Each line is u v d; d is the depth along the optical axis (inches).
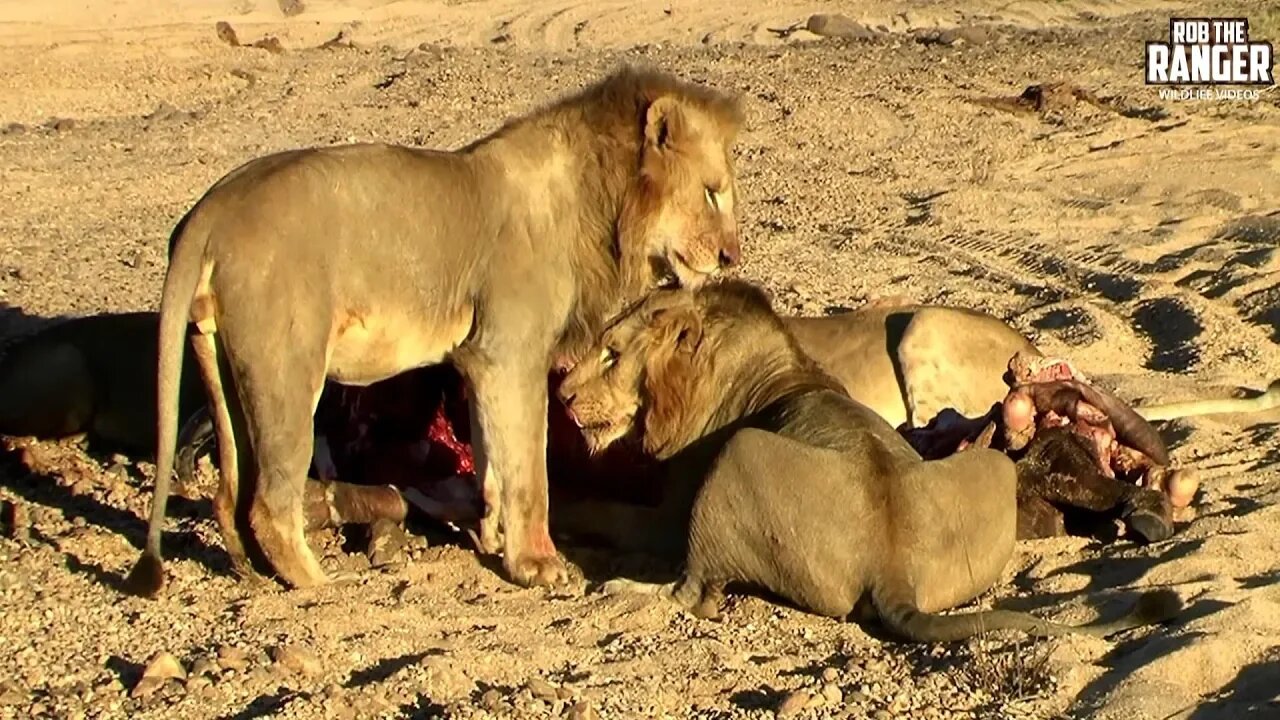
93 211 1007.0
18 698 378.3
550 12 1946.4
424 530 512.7
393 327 458.6
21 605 436.1
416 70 1423.5
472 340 472.7
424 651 416.5
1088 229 922.7
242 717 372.8
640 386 493.0
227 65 1494.8
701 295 496.4
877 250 903.1
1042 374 502.0
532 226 478.0
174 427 432.5
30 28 1739.7
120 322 605.9
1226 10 1700.3
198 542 494.9
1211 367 674.8
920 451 511.8
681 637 430.6
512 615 447.5
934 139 1154.7
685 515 495.2
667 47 1588.3
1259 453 559.8
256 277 431.5
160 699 379.6
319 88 1375.5
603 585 467.2
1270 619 416.5
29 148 1176.8
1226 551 464.8
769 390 483.2
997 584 459.2
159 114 1299.2
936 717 380.8
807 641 425.4
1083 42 1483.8
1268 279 783.1
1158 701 379.2
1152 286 788.0
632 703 386.6
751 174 1085.1
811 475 429.7
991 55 1423.5
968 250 894.4
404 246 456.1
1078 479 488.4
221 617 436.1
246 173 446.6
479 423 477.1
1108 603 437.1
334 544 501.0
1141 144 1108.5
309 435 443.5
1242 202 944.9
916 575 426.6
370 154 459.2
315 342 440.1
